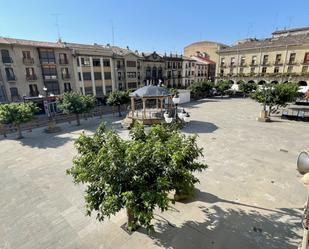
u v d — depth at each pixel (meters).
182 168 4.80
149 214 4.21
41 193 8.73
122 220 6.77
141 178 4.34
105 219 6.84
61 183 9.53
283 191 8.10
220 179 9.16
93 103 22.33
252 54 45.81
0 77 29.47
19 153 13.90
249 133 16.38
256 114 24.30
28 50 31.66
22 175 10.51
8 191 9.00
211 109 28.55
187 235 5.99
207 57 70.12
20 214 7.38
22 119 16.41
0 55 29.22
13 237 6.29
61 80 35.53
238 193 8.04
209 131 17.16
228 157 11.64
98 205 4.82
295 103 32.06
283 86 20.34
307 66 38.97
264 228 6.14
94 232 6.32
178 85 59.22
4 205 7.97
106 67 40.84
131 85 46.56
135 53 49.50
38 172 10.78
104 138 5.55
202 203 7.43
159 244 5.73
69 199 8.20
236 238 5.82
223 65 51.16
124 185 4.49
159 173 4.63
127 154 4.42
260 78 44.91
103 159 4.35
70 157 12.75
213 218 6.64
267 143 13.89
